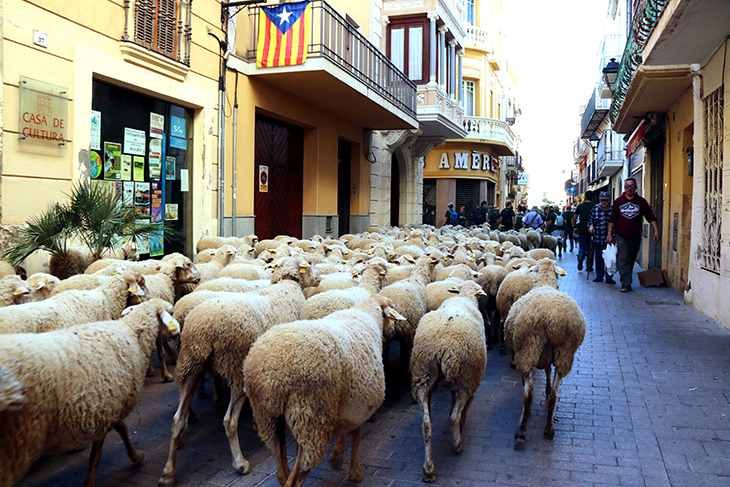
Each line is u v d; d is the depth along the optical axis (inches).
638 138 622.2
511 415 187.0
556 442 162.9
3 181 242.4
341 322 141.3
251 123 432.1
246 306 154.3
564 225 863.1
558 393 204.7
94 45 288.7
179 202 374.9
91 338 125.9
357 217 655.8
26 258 250.4
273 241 383.6
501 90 1459.2
